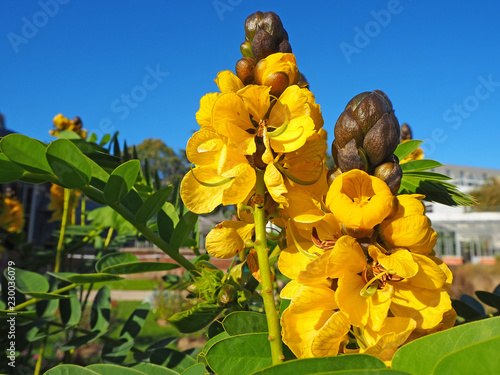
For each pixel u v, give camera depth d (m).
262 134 0.17
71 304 0.40
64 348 0.36
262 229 0.17
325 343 0.14
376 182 0.14
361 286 0.15
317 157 0.17
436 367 0.11
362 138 0.15
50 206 0.72
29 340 0.37
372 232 0.15
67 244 0.60
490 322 0.13
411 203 0.15
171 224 0.29
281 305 0.22
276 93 0.18
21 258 0.63
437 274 0.14
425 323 0.14
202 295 0.25
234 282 0.25
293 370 0.12
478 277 2.52
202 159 0.18
